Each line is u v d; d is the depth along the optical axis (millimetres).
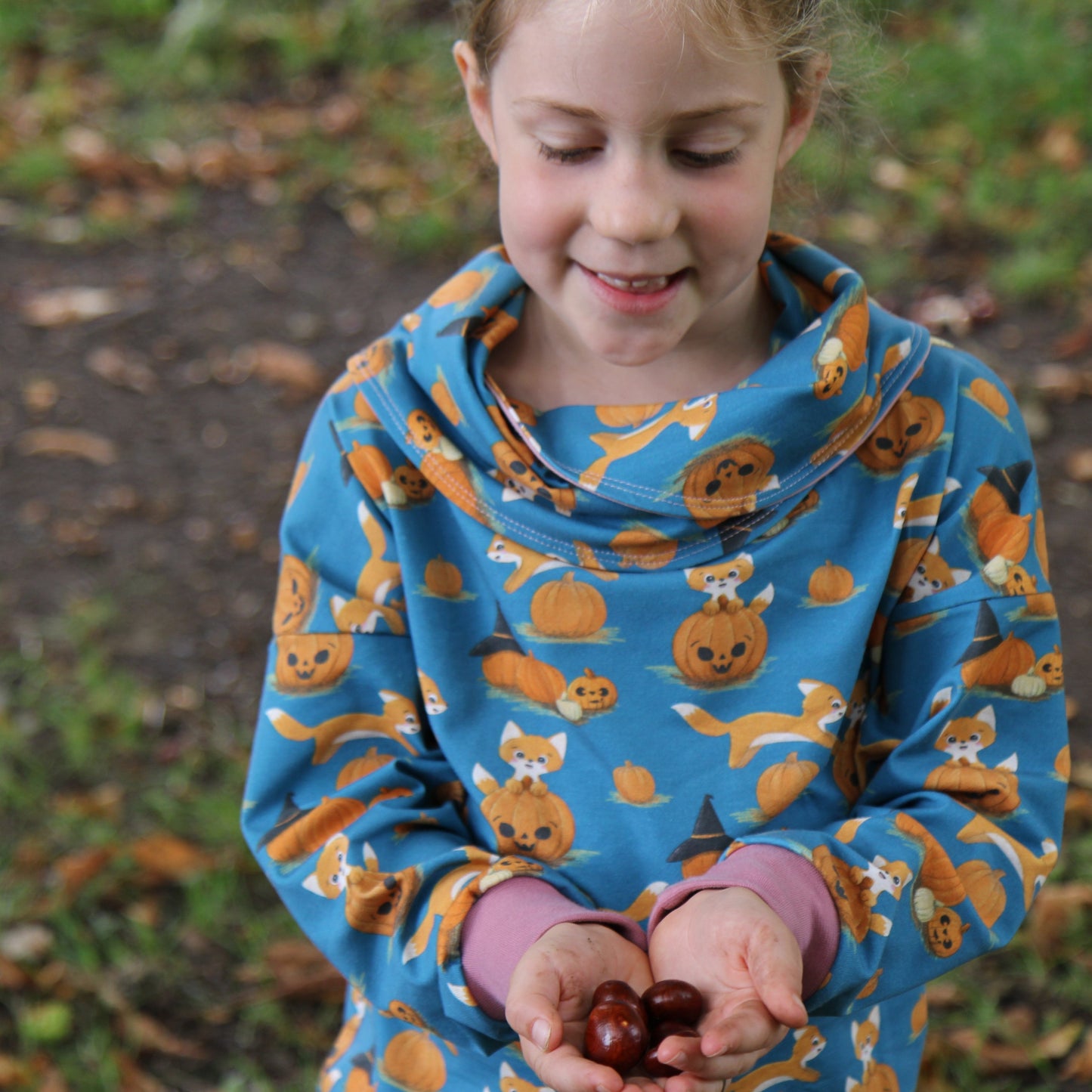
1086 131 3602
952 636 1067
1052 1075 1690
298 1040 1766
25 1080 1696
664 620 1071
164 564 2572
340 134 3850
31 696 2264
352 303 3275
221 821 2035
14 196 3645
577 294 1043
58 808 2076
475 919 1030
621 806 1074
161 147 3789
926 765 1062
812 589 1070
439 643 1092
